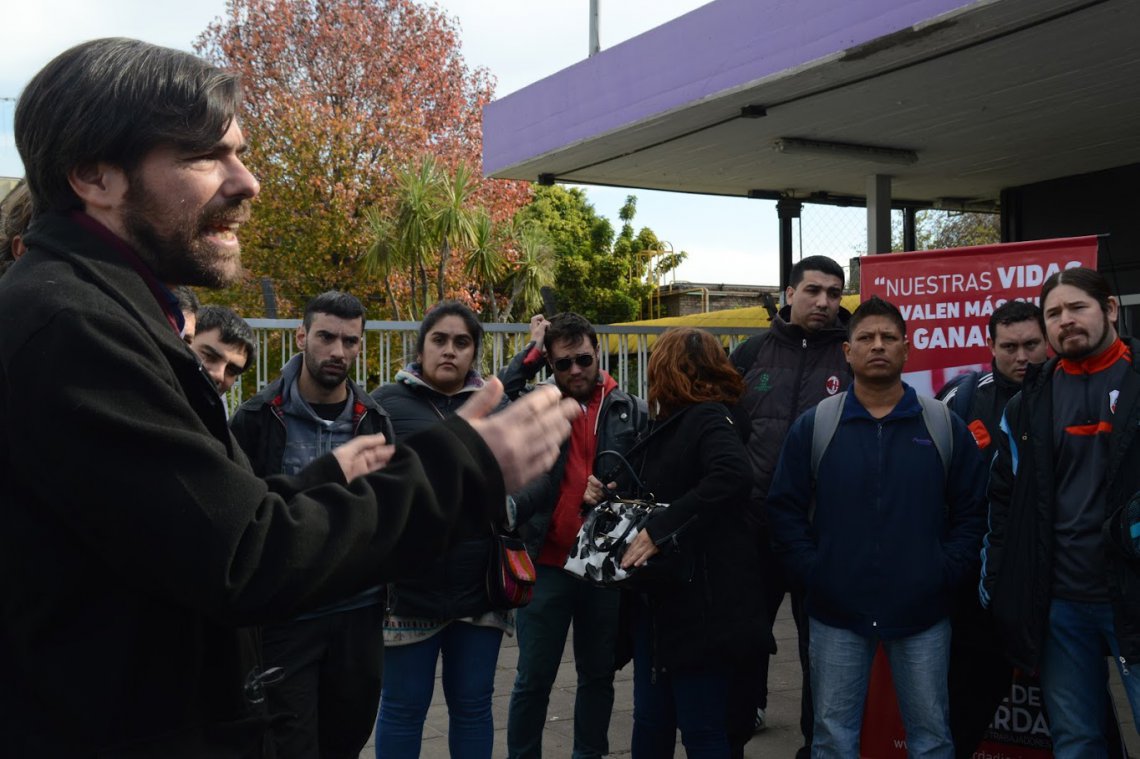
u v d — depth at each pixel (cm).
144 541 102
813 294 444
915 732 348
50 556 107
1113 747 350
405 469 115
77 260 114
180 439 105
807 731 416
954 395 457
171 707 115
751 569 338
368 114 2616
